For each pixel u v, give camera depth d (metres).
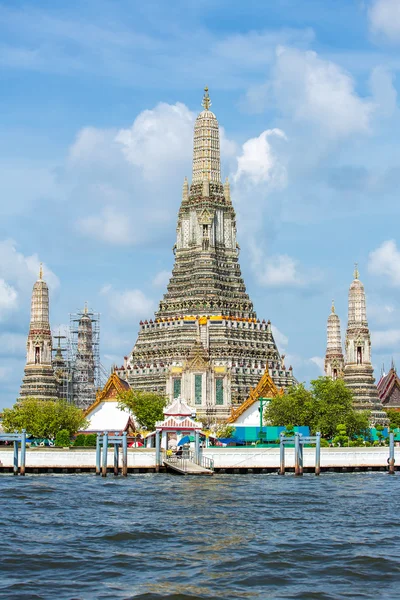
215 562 112.25
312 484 189.75
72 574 107.06
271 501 161.00
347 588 102.06
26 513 146.38
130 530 131.00
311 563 112.12
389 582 104.44
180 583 103.44
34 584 102.88
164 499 163.00
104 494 169.62
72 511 148.62
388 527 135.00
